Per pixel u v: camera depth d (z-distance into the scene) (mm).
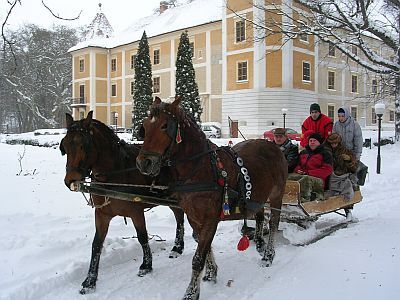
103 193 5902
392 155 23016
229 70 41000
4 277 6074
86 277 6207
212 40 46219
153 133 5168
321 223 9352
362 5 15898
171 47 51375
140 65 36688
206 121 46812
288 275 6203
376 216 9836
